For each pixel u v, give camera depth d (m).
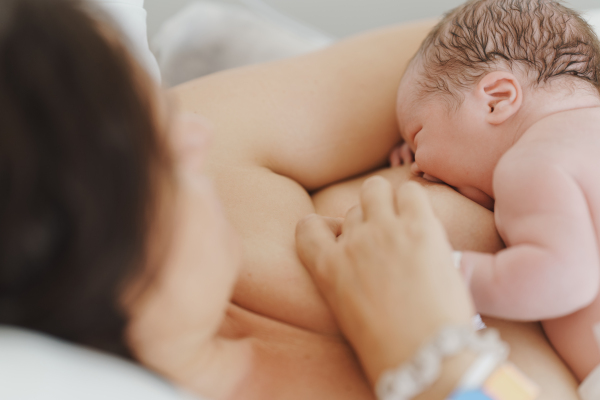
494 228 0.58
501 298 0.48
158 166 0.30
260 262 0.55
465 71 0.65
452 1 1.45
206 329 0.42
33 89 0.25
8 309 0.30
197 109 0.73
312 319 0.52
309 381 0.48
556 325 0.53
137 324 0.36
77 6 0.29
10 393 0.28
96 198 0.26
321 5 1.54
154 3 1.49
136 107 0.28
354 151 0.77
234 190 0.65
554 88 0.60
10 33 0.26
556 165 0.51
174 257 0.34
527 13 0.65
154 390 0.34
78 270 0.28
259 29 1.20
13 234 0.26
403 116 0.73
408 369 0.36
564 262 0.46
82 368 0.31
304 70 0.79
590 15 0.89
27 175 0.25
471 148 0.64
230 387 0.46
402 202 0.46
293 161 0.74
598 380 0.48
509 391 0.37
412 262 0.41
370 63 0.80
